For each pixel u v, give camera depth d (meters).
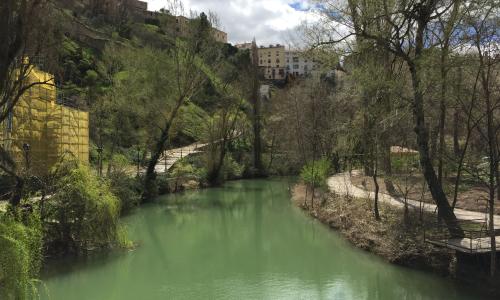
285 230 26.14
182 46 39.56
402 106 19.31
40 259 13.38
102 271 17.34
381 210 23.34
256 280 17.05
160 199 37.28
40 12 13.66
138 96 39.06
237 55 60.00
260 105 60.88
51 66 16.20
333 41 21.36
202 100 53.12
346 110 37.69
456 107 18.08
